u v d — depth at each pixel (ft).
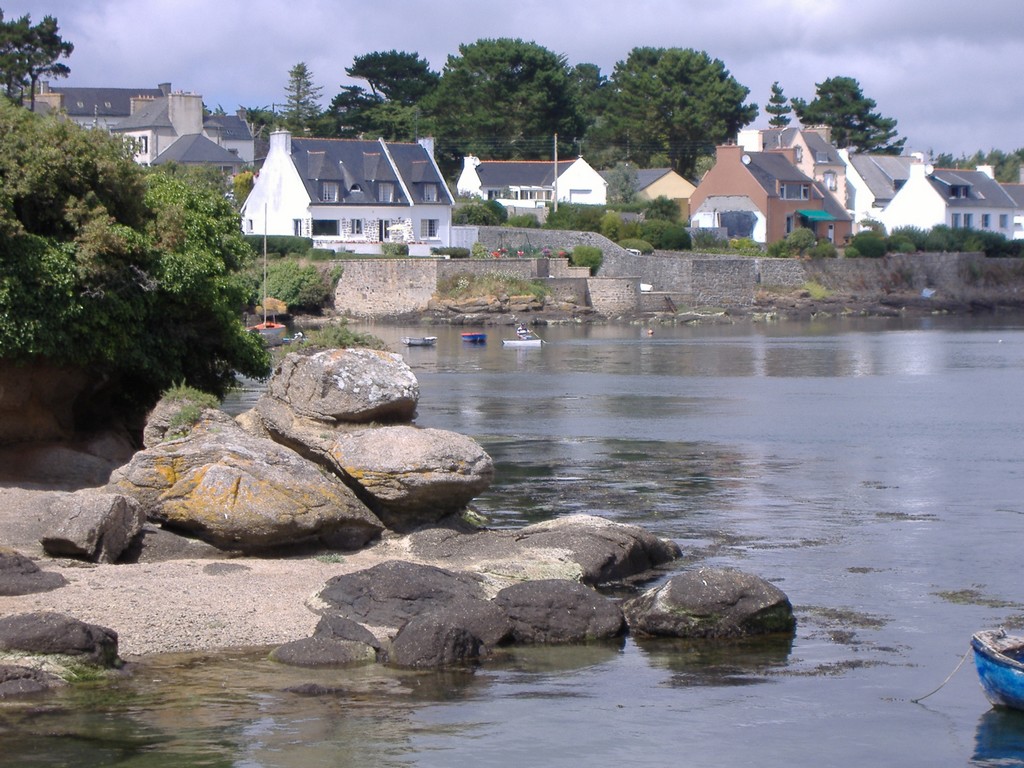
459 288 342.03
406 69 532.73
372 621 65.67
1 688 54.54
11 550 72.69
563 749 50.08
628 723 52.95
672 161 517.55
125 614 64.59
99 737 50.19
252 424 87.81
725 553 84.64
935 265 408.46
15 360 90.58
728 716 54.03
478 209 399.65
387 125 508.53
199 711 53.21
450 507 84.43
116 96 514.68
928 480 115.65
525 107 501.15
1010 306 404.57
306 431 85.40
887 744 51.26
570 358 249.55
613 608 65.87
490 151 503.61
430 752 49.47
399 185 377.30
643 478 116.47
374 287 344.90
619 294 358.02
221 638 62.49
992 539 89.30
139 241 97.09
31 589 67.15
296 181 367.66
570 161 469.16
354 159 379.35
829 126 540.11
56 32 307.58
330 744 49.98
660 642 64.75
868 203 476.13
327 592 67.97
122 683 56.39
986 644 56.08
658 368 229.04
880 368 229.04
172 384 94.27
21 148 92.84
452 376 215.72
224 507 76.54
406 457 81.51
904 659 61.82
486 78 504.84
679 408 172.35
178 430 83.41
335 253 354.33
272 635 63.05
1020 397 185.06
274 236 354.74
